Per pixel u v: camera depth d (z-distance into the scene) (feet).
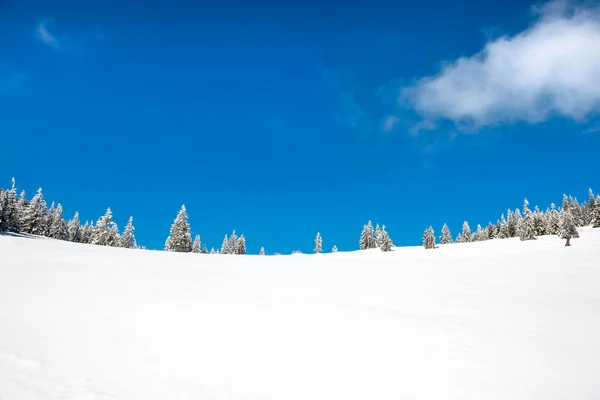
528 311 42.55
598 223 254.68
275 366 22.30
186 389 18.51
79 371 19.53
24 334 24.38
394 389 20.13
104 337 25.18
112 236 204.13
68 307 32.30
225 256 122.21
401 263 104.68
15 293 36.17
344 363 23.45
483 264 99.71
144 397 17.31
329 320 33.88
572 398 19.93
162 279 53.11
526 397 19.92
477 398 19.61
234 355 23.62
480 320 37.42
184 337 26.45
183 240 203.00
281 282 60.34
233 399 17.85
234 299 41.19
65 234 256.52
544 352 27.50
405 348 27.02
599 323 36.99
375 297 49.21
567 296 53.26
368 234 319.27
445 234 342.44
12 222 184.85
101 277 49.96
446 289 58.70
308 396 18.70
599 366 24.90
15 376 18.12
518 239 245.86
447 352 26.61
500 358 25.84
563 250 135.64
